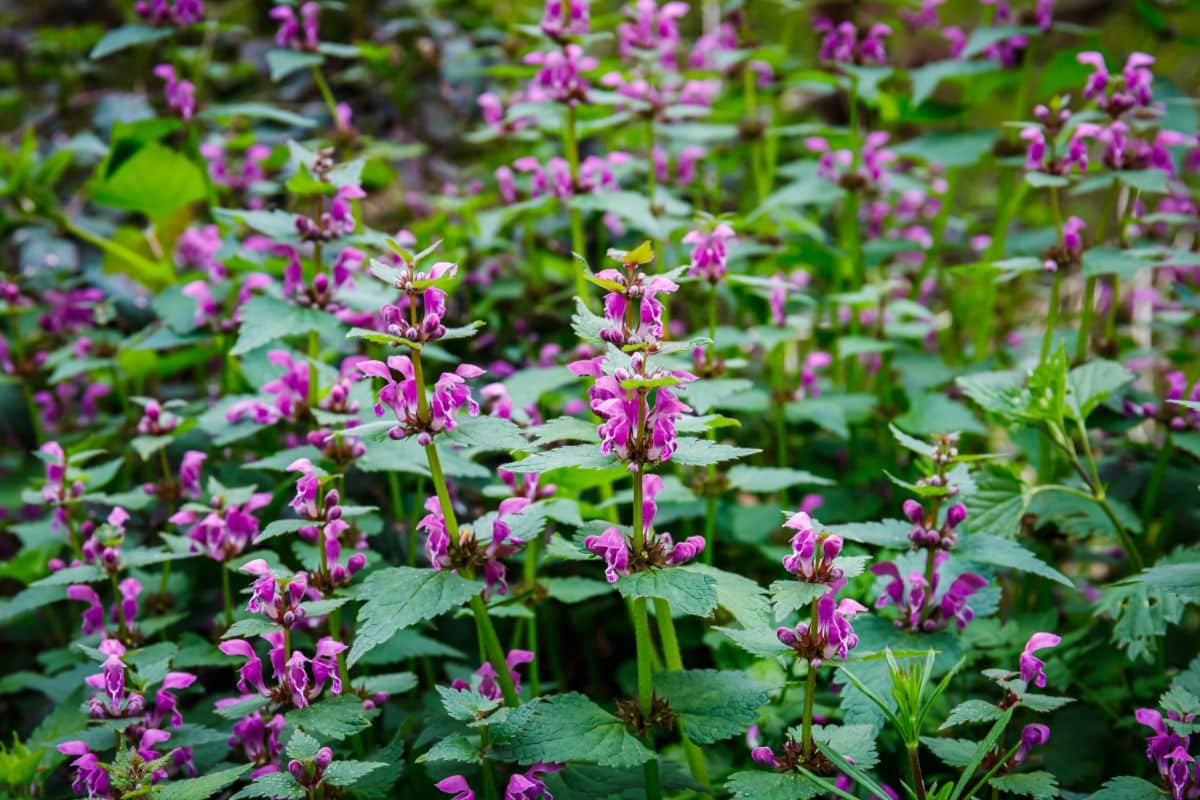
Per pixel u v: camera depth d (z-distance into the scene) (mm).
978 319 1524
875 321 1357
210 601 1088
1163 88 1271
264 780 804
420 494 1076
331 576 900
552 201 1178
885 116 1447
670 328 1403
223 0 2072
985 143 1286
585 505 978
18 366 1277
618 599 1143
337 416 965
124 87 1933
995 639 980
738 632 819
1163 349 1219
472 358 1368
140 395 1379
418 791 961
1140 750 978
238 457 1169
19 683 1048
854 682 804
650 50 1328
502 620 1104
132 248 1426
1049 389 970
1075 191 1144
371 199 1653
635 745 804
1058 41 2143
